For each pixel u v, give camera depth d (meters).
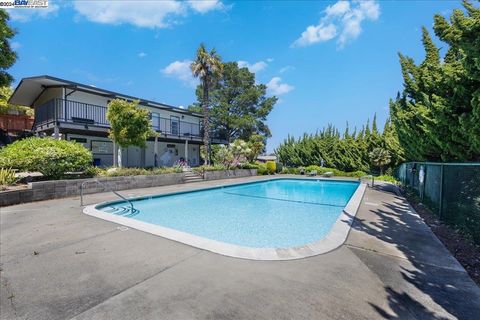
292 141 28.83
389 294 2.52
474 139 4.43
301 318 2.14
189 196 11.27
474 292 2.57
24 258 3.46
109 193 9.95
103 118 15.83
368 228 4.95
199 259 3.41
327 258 3.44
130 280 2.82
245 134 30.44
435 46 8.36
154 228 4.84
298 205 9.62
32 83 13.91
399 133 11.47
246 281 2.79
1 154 8.80
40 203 7.64
